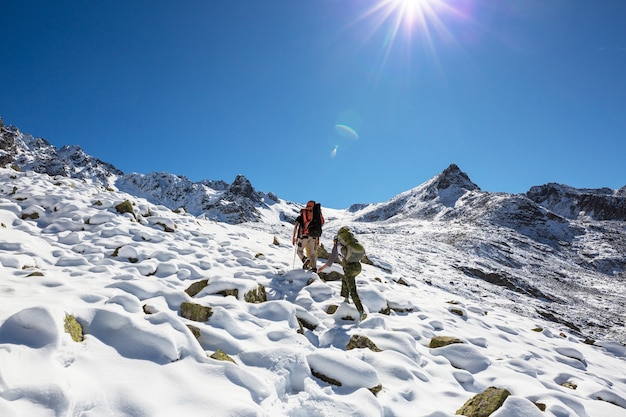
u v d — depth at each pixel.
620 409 4.84
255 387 3.27
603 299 37.56
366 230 71.69
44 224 9.34
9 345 2.72
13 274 5.26
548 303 27.36
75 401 2.47
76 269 6.36
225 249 10.00
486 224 78.12
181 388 2.98
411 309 8.10
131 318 3.62
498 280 28.92
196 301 5.45
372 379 3.94
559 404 4.29
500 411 3.58
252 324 4.94
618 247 73.44
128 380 2.89
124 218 10.34
